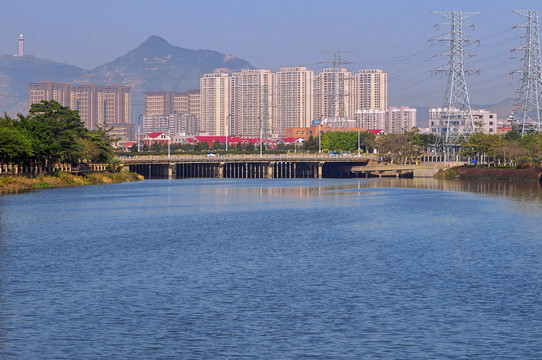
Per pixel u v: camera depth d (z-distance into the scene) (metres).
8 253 61.88
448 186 190.12
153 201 130.12
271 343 34.31
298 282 48.53
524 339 34.88
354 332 36.12
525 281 48.78
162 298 43.59
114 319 38.56
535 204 120.56
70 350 33.22
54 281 48.88
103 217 96.25
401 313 39.84
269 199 138.88
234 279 49.62
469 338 35.06
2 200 126.62
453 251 63.31
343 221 91.75
